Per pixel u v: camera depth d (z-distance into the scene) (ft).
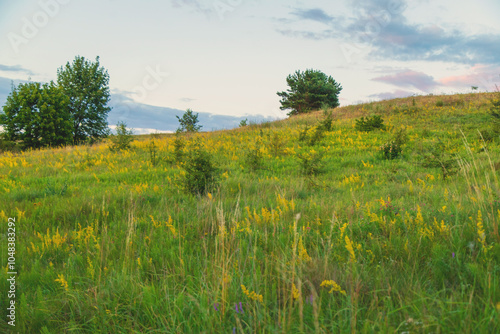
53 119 101.91
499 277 7.45
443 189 22.98
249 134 81.00
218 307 7.57
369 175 37.22
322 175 38.47
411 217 13.38
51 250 14.02
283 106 168.66
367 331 6.18
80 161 52.60
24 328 7.95
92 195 26.53
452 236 10.36
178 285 9.41
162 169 43.80
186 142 56.95
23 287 10.46
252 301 7.97
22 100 100.27
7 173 43.34
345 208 17.83
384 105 104.99
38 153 66.80
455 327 5.73
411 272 8.62
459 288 7.63
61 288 9.92
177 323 7.54
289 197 24.95
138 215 20.20
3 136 99.40
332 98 161.79
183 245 13.35
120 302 8.80
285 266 8.74
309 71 161.38
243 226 15.23
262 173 41.32
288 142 67.10
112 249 13.26
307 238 12.89
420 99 105.91
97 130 132.87
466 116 73.20
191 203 23.91
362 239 12.37
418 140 55.98
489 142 50.98
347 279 8.33
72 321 8.02
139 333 7.18
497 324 5.70
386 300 7.31
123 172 41.57
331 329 6.48
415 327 5.92
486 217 11.43
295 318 6.95
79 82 130.82
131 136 64.03
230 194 27.78
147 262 11.60
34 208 22.54
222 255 9.28
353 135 69.21
